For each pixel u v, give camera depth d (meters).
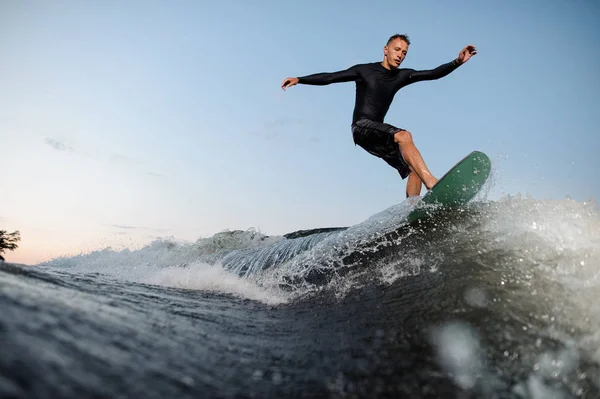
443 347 1.81
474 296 2.20
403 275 2.85
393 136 3.96
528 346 1.76
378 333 2.04
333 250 3.92
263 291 3.74
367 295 2.78
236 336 1.90
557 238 2.33
